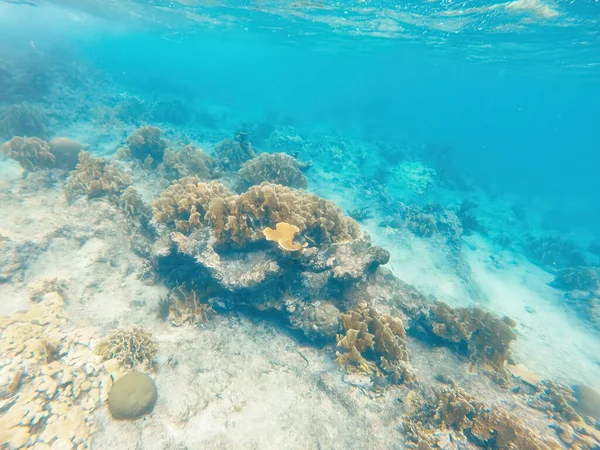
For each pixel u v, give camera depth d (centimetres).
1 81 362
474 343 153
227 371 118
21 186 193
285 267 134
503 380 140
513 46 466
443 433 104
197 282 143
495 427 103
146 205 195
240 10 449
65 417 88
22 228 159
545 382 150
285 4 385
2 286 132
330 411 109
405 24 418
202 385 111
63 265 152
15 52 543
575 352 198
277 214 138
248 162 258
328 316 131
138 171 247
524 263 317
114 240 174
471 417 108
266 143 432
